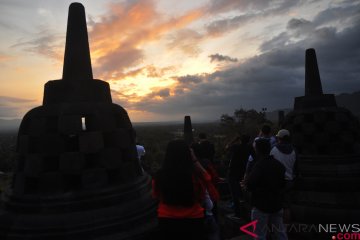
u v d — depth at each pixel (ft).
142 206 11.71
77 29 13.30
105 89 13.53
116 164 12.10
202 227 9.05
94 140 11.51
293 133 21.56
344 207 16.99
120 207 11.07
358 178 17.60
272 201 12.14
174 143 9.33
